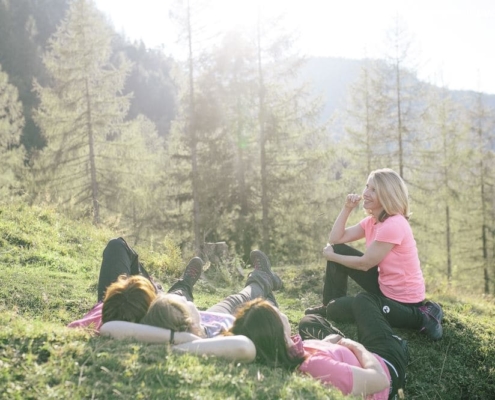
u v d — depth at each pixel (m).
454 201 28.03
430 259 29.08
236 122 23.58
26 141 53.16
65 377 2.73
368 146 26.09
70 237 8.40
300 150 23.64
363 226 5.21
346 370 3.38
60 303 5.49
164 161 28.70
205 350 3.20
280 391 2.88
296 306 6.64
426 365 4.82
